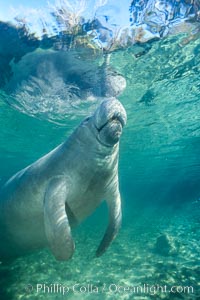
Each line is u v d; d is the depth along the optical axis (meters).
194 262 7.40
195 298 5.14
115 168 4.88
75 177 4.61
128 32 7.59
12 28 7.18
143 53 8.50
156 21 7.26
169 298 5.18
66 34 7.50
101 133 4.32
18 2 6.57
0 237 6.39
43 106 12.03
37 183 4.96
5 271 6.69
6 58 8.24
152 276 6.38
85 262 7.80
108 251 9.20
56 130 16.22
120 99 11.64
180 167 31.25
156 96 11.67
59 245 4.23
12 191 5.61
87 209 5.14
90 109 12.08
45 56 8.28
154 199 59.53
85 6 6.68
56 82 9.69
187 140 19.09
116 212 5.39
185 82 10.59
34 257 7.84
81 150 4.55
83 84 9.88
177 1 6.64
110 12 6.89
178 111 13.44
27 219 5.47
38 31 7.36
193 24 7.41
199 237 11.62
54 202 4.41
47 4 6.64
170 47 8.32
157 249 8.98
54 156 4.93
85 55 8.33
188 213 23.28
